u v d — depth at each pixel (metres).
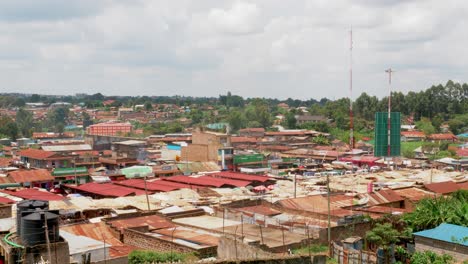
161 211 61.59
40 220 29.45
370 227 53.25
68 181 110.62
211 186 92.56
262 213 59.56
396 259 47.66
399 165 147.12
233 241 38.94
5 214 46.12
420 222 55.09
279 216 58.97
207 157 135.25
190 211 61.41
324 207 65.94
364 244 49.16
